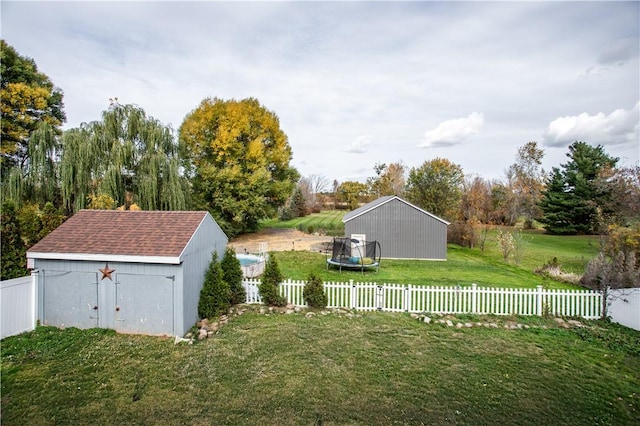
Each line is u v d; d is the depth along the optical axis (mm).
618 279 12555
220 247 12211
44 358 7609
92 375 6922
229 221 30625
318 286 11508
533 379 7000
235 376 6969
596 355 8203
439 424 5484
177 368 7281
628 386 6781
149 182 21469
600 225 18672
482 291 11180
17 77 25781
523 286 14852
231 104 30891
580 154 37906
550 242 32156
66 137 19266
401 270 18578
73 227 10422
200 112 30609
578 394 6449
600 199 27391
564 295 11000
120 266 9242
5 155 24750
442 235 22781
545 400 6227
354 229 23359
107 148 20734
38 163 18922
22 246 10258
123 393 6277
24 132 24953
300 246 26703
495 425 5469
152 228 10180
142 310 9203
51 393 6227
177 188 22547
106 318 9352
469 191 36094
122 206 20609
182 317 9078
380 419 5594
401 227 23031
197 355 7918
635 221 17047
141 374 6992
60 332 9078
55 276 9469
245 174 30016
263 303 11781
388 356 8008
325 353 8109
